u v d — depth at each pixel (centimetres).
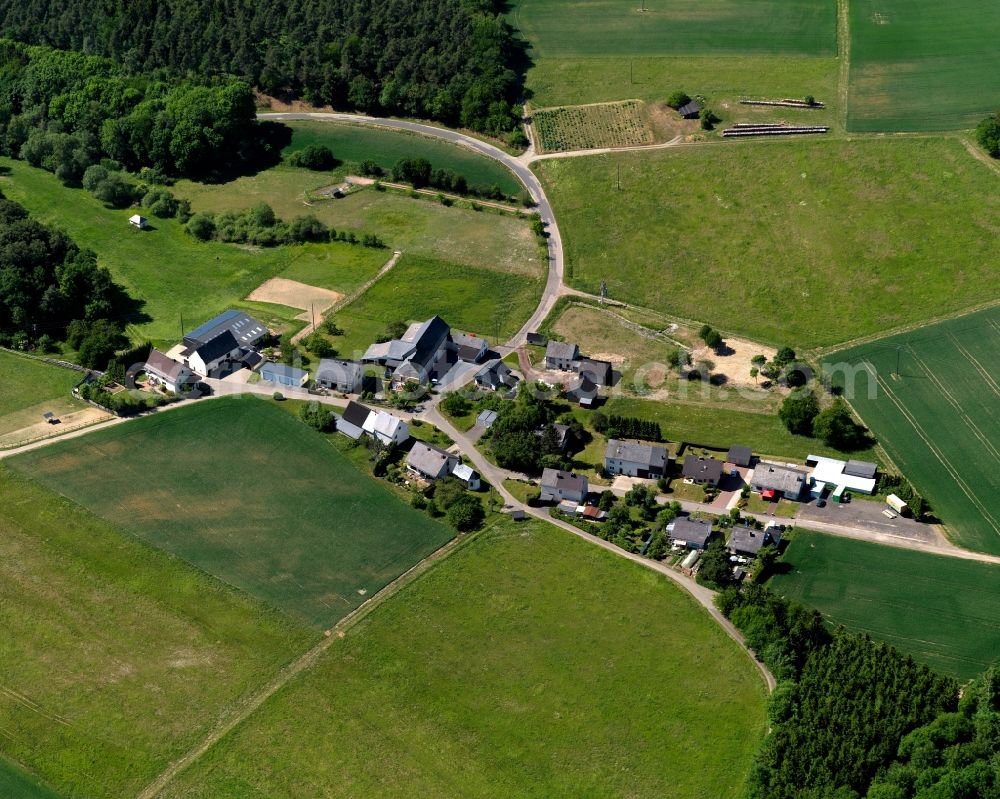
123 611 18738
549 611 18625
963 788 14950
